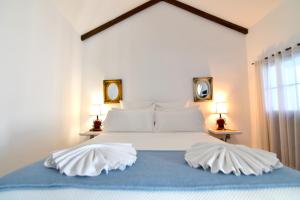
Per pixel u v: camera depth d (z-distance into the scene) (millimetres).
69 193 793
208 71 3258
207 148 1149
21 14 1883
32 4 2051
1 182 845
